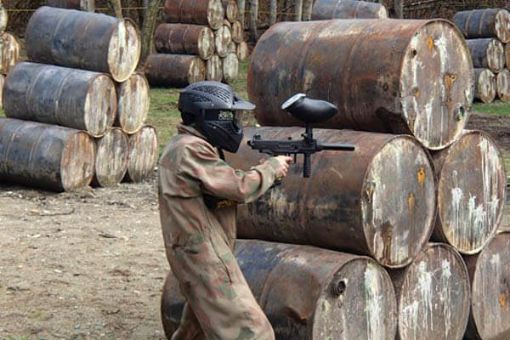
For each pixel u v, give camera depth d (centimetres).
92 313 812
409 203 643
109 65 1412
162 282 913
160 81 2705
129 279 920
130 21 1442
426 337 672
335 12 1398
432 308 676
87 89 1377
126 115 1461
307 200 625
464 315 705
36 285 891
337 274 599
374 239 616
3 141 1389
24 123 1408
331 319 601
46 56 1445
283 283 610
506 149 1831
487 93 2741
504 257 739
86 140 1392
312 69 666
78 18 1441
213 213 547
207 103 545
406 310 655
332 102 658
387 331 639
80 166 1388
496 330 738
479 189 704
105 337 755
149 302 848
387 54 636
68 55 1427
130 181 1498
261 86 695
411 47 634
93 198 1348
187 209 537
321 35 679
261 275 622
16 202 1297
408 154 638
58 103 1388
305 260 615
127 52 1445
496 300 734
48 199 1330
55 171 1352
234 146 556
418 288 663
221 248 541
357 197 604
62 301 845
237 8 2988
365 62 643
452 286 691
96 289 884
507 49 2794
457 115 677
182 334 597
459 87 679
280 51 691
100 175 1428
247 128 691
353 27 670
